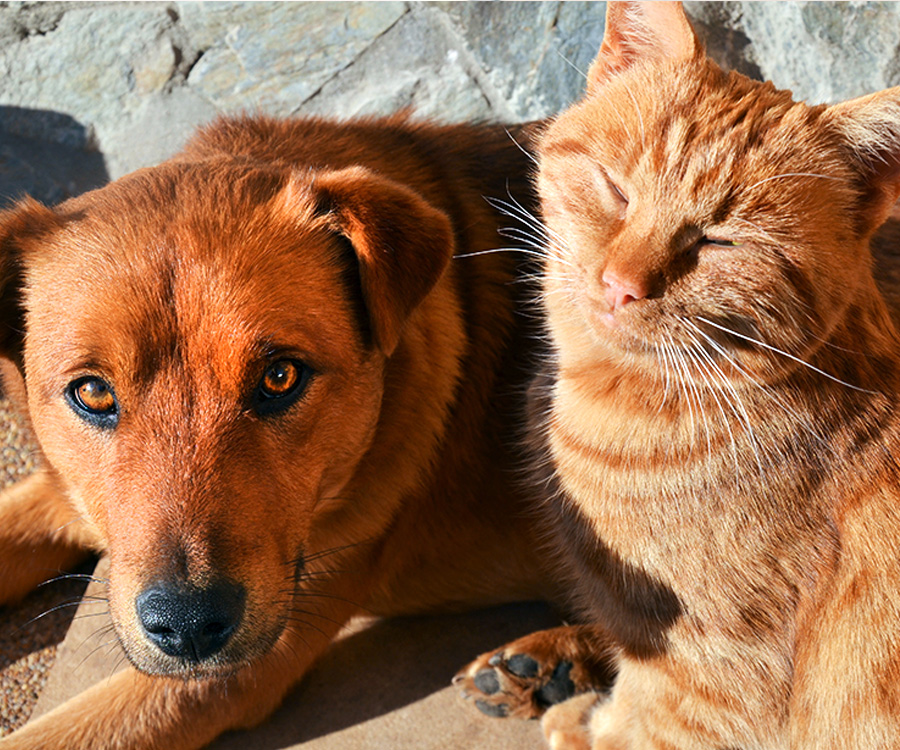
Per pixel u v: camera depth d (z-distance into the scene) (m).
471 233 0.66
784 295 0.54
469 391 0.66
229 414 0.55
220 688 0.62
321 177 0.58
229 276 0.55
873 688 0.57
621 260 0.55
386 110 0.87
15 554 0.70
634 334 0.56
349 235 0.57
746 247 0.54
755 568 0.57
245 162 0.61
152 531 0.53
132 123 0.90
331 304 0.57
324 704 0.66
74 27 0.93
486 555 0.70
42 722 0.62
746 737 0.60
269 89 0.89
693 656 0.59
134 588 0.52
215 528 0.53
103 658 0.67
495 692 0.65
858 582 0.57
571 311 0.60
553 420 0.61
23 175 0.89
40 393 0.56
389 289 0.57
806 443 0.56
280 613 0.55
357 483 0.62
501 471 0.68
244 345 0.54
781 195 0.54
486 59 0.86
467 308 0.66
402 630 0.70
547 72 0.85
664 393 0.57
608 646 0.66
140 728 0.61
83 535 0.70
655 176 0.55
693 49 0.57
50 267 0.56
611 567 0.60
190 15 0.92
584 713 0.65
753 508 0.57
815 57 0.80
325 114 0.88
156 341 0.54
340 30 0.90
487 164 0.69
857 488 0.57
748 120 0.55
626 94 0.58
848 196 0.54
